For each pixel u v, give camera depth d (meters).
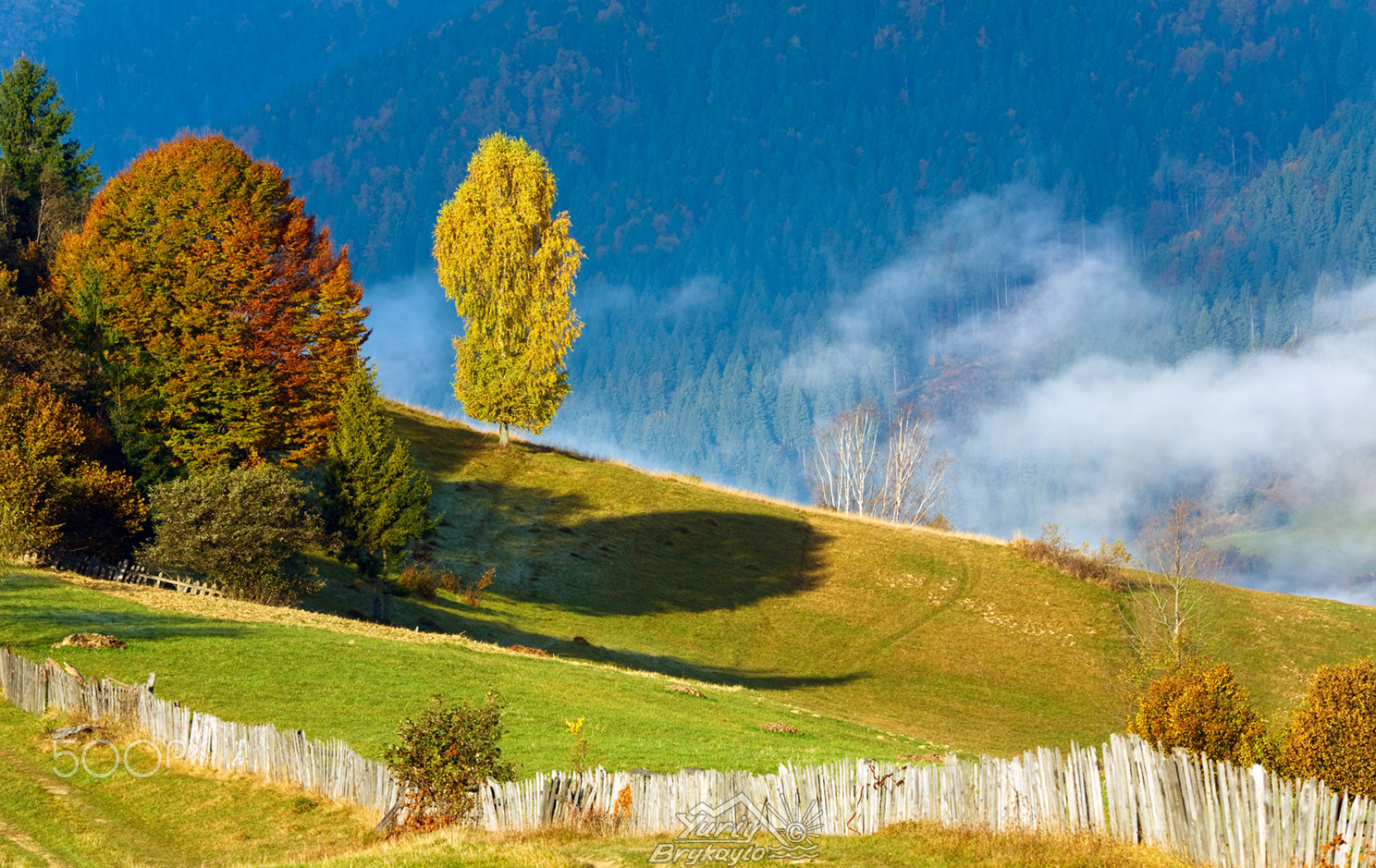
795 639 70.44
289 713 31.89
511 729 33.06
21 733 29.23
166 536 50.06
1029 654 70.06
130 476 56.03
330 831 23.41
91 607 41.59
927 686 64.56
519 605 67.56
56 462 49.69
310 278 64.75
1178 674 27.52
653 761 30.03
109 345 58.94
